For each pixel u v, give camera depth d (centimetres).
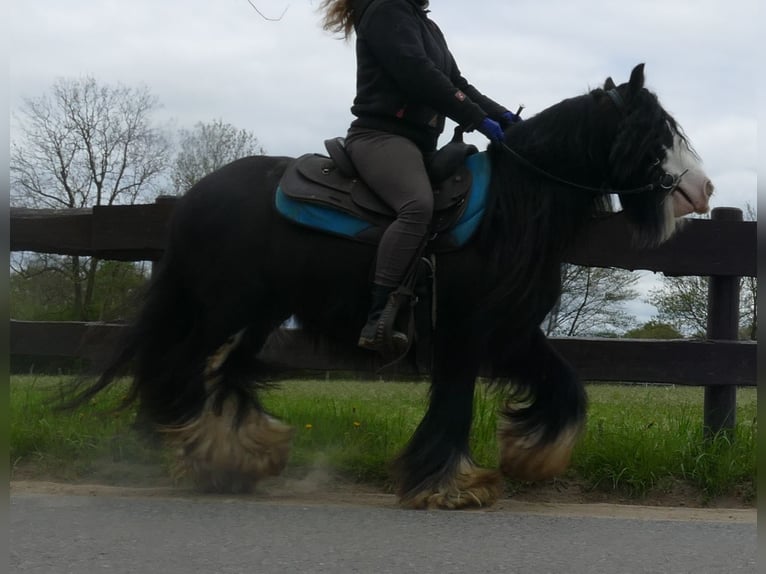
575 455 498
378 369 462
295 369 562
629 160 416
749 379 559
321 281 431
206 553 323
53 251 612
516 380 456
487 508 425
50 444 526
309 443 537
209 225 443
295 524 372
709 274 566
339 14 459
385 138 428
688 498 483
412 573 300
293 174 438
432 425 426
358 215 422
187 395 446
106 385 472
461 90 472
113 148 2834
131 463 516
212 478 452
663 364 563
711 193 425
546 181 429
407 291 410
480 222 421
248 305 441
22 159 2764
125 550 327
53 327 605
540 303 427
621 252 563
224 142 2923
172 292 461
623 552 333
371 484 504
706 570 310
